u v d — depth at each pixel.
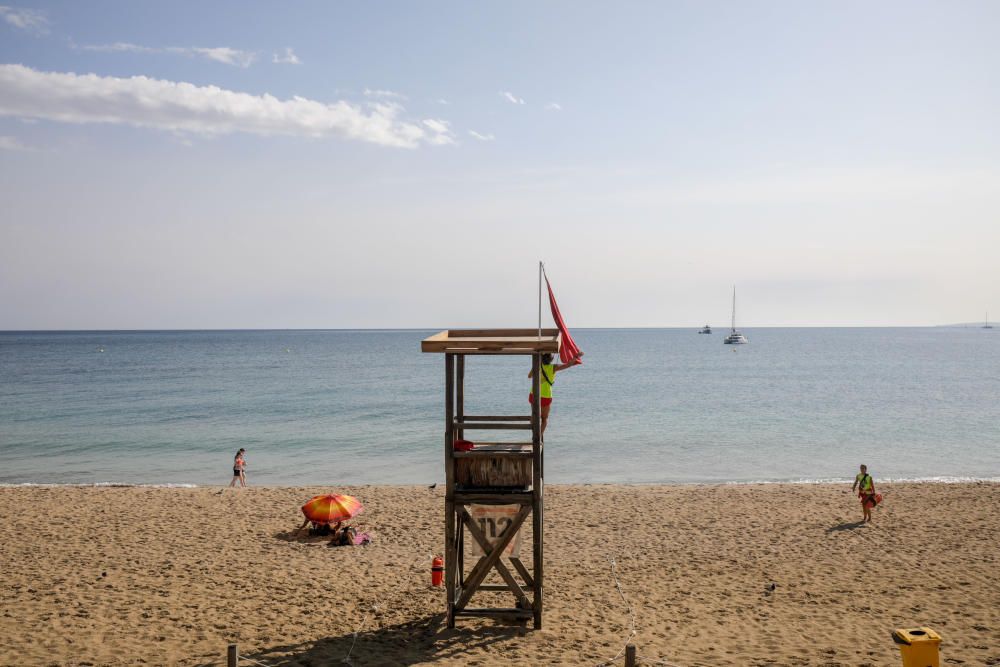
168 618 13.45
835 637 12.57
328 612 13.85
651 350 191.50
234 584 15.61
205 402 66.38
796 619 13.55
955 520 21.62
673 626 13.19
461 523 14.15
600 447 41.47
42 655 11.62
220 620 13.36
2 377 97.75
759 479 32.97
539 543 12.70
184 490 27.09
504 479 12.57
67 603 14.26
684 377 98.56
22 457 39.12
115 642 12.22
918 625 13.14
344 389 80.38
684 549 18.78
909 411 58.75
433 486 27.80
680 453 39.59
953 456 38.81
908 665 9.44
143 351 187.12
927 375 100.88
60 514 22.77
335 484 32.44
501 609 13.01
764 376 99.75
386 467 36.22
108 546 18.84
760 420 53.31
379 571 16.64
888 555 17.94
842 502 24.44
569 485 27.95
